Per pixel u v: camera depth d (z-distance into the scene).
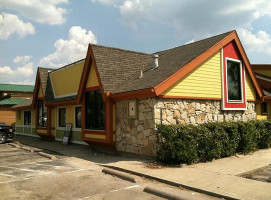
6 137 19.22
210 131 10.12
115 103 11.94
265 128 12.95
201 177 7.43
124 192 6.44
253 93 14.92
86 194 6.34
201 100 11.80
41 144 17.19
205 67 12.03
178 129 9.40
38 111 20.81
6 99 34.81
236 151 11.57
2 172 8.92
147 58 14.97
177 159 9.10
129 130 11.12
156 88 9.66
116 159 10.78
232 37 13.35
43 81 19.69
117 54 13.52
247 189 6.28
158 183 7.23
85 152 13.12
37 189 6.85
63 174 8.44
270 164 9.33
